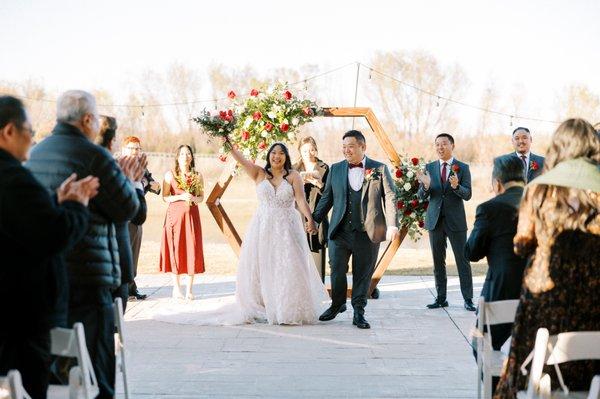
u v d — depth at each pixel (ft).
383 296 26.63
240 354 18.08
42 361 9.50
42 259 9.13
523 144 22.99
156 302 25.46
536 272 10.05
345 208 21.26
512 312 10.94
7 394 8.13
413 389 15.08
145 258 37.04
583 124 10.29
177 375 16.14
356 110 25.00
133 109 117.60
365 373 16.33
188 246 25.77
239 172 25.21
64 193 9.36
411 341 19.48
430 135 115.44
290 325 21.61
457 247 23.81
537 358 9.27
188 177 25.61
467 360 17.53
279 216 22.03
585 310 9.80
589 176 9.86
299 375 16.15
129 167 12.42
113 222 11.35
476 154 115.14
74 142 10.86
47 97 115.55
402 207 24.07
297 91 25.31
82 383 9.31
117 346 12.08
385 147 24.99
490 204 13.02
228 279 30.86
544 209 10.03
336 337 19.94
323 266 25.86
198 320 21.91
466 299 23.91
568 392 9.64
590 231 9.82
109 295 11.42
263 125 24.58
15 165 8.89
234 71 126.11
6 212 8.59
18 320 9.17
